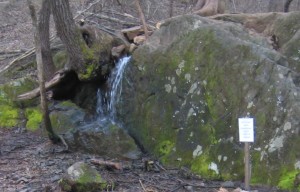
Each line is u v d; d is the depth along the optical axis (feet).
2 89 35.32
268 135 23.31
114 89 31.78
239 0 60.49
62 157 26.76
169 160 25.93
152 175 24.13
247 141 20.57
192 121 26.08
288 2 48.52
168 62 28.25
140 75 29.53
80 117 31.65
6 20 60.29
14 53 47.83
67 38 30.58
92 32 32.55
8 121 33.19
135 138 28.84
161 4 53.78
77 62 31.63
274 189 21.93
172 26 30.63
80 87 34.73
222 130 24.72
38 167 24.99
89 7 46.42
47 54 35.76
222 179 23.66
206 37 27.17
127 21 48.37
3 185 22.36
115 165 24.40
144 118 28.58
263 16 32.48
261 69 24.75
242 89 24.88
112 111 31.53
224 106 25.18
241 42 26.00
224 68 25.77
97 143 27.96
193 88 26.68
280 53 27.43
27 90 35.45
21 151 28.04
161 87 28.17
